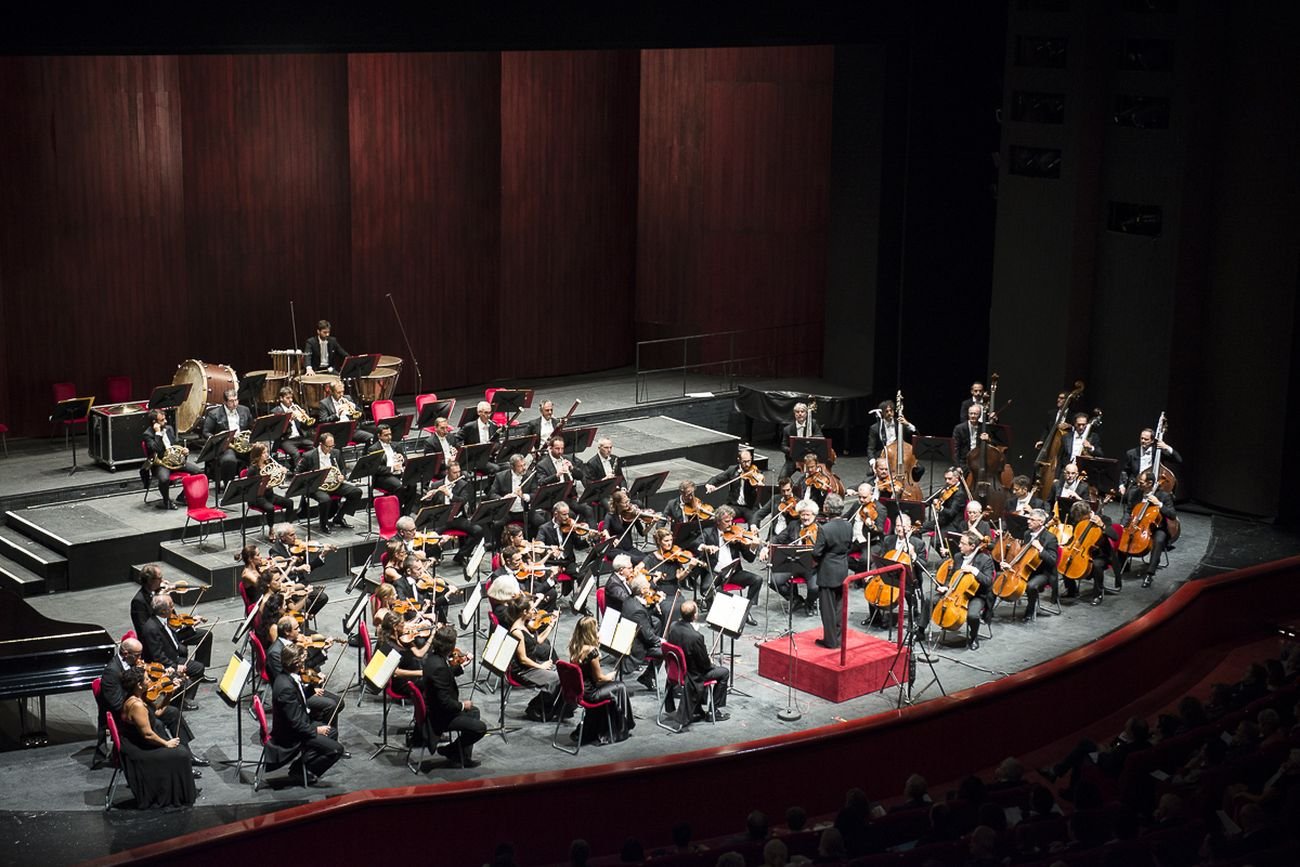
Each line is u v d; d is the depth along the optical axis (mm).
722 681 16422
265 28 19234
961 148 26547
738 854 10812
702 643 16094
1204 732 13367
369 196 26797
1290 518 23062
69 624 15492
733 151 28156
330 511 21078
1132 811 11297
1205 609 18750
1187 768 12844
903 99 26141
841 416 26656
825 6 24688
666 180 29172
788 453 21672
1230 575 19141
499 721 16266
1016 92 24234
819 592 17656
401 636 15586
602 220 29516
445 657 15000
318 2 19609
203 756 15359
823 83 27141
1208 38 22312
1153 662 17688
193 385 22891
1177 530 20500
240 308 25656
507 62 27938
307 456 20844
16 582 19656
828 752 14492
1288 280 22234
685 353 28125
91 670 15047
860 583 19531
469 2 20953
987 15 26250
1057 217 23922
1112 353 24031
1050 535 19234
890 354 27078
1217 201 22906
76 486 21688
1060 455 22484
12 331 23453
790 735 14523
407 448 22609
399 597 17109
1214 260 23094
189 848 12383
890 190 26438
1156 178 23016
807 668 17078
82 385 24172
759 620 19172
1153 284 23266
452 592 17422
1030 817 11859
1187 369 23422
